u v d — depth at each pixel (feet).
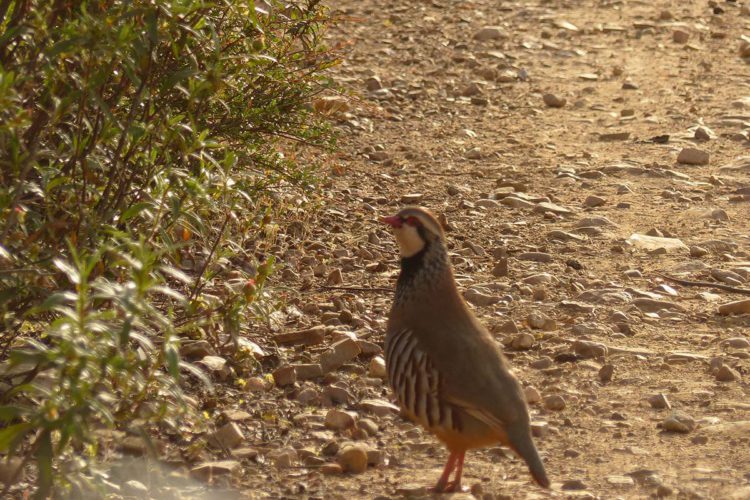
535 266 47.88
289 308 41.11
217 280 41.27
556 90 78.69
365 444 31.58
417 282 29.22
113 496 27.73
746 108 73.72
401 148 65.36
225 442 31.22
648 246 50.16
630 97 77.10
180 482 28.94
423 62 83.66
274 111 44.60
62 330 23.16
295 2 44.86
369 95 74.64
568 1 103.30
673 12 99.30
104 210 30.60
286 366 35.76
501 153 65.51
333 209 53.78
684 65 84.64
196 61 31.94
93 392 24.82
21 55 30.35
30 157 27.71
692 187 59.31
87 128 31.83
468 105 75.15
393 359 29.35
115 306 29.43
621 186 58.70
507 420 27.07
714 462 30.60
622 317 41.65
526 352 38.91
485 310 42.60
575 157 64.69
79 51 27.76
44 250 29.01
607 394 35.60
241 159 44.16
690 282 45.73
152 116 33.40
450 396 27.73
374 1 100.99
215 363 35.35
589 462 30.89
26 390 24.79
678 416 33.12
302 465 30.53
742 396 35.14
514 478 30.01
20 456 28.35
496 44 88.79
